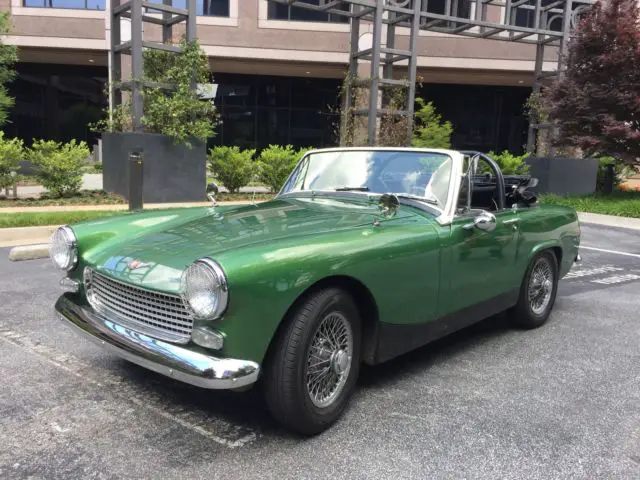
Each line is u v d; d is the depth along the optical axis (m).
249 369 2.74
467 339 4.88
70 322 3.44
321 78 26.95
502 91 27.86
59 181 11.84
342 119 15.81
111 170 12.37
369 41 21.80
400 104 15.52
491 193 5.37
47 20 21.94
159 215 4.16
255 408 3.44
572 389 3.83
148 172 11.78
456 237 3.90
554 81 16.28
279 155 13.91
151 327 3.07
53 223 9.07
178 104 11.80
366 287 3.25
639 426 3.32
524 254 4.75
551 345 4.74
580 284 7.10
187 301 2.75
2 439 3.02
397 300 3.47
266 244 2.95
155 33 20.19
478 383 3.90
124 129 12.33
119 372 3.93
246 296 2.70
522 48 22.81
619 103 14.27
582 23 15.10
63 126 27.44
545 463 2.90
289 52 22.39
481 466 2.86
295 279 2.84
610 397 3.72
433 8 21.14
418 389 3.78
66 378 3.82
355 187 4.38
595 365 4.29
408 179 4.22
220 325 2.72
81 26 22.11
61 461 2.81
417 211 3.94
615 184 18.48
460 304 4.06
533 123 17.75
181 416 3.31
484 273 4.26
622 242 10.41
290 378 2.88
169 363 2.80
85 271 3.52
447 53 22.66
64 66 26.69
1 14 14.23
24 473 2.70
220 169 13.77
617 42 14.45
